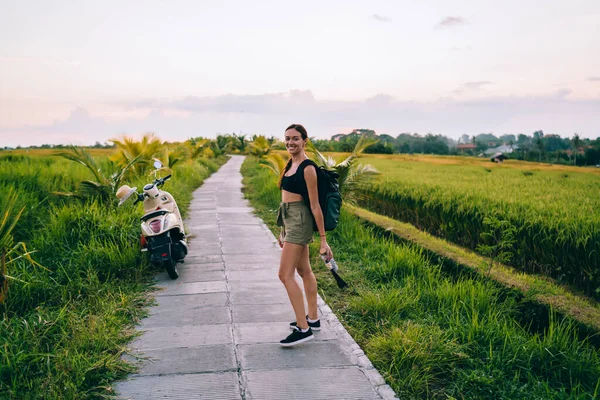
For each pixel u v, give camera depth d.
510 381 3.50
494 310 4.86
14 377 3.36
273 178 16.88
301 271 4.15
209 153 39.44
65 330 4.16
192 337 4.17
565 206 9.02
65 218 7.10
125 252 6.18
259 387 3.33
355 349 3.94
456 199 10.13
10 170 11.93
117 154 14.67
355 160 10.62
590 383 3.60
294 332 3.98
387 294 5.20
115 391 3.26
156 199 6.31
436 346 3.87
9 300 4.75
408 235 8.26
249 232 9.01
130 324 4.45
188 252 7.37
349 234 8.20
